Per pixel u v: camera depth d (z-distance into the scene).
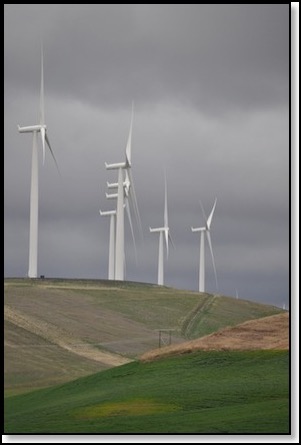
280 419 144.38
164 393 168.50
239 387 168.88
